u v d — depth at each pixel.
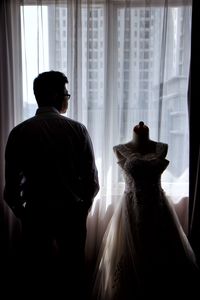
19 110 1.93
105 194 1.94
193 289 1.61
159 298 1.50
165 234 1.56
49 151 1.26
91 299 1.69
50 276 1.47
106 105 1.88
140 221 1.53
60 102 1.37
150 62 1.88
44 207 1.29
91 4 1.81
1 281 1.92
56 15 1.83
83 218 1.38
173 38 1.87
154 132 1.92
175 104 1.91
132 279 1.50
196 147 1.83
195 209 1.83
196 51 1.77
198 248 1.84
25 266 1.41
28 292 1.46
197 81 1.78
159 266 1.52
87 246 1.95
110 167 1.94
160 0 1.85
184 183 1.97
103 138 1.91
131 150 1.63
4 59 1.86
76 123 1.35
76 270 1.40
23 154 1.27
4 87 1.88
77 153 1.33
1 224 1.95
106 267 1.64
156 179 1.56
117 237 1.62
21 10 1.85
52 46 1.86
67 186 1.29
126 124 1.88
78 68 1.85
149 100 1.91
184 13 1.83
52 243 1.45
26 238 1.35
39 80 1.32
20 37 1.87
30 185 1.30
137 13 1.85
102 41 1.88
